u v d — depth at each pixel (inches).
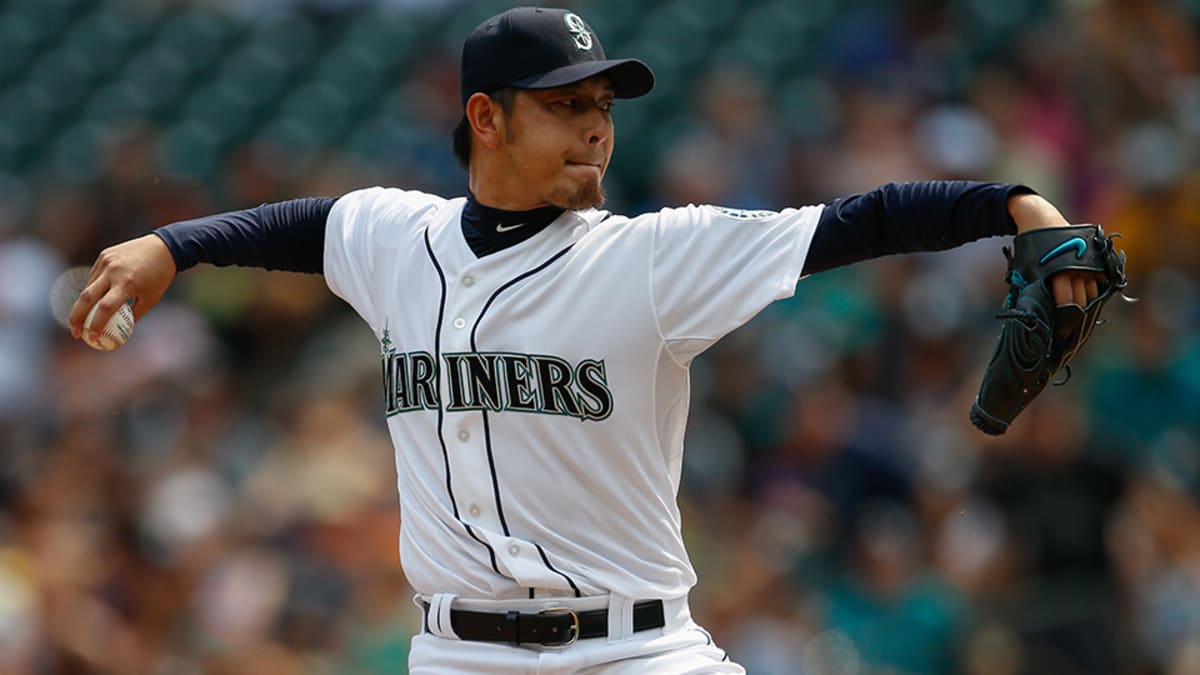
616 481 434.0
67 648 941.2
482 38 442.0
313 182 1472.7
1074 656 938.7
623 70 437.7
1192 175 1338.6
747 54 1561.3
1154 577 962.1
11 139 1748.3
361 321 1283.2
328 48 1722.4
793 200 1338.6
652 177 1437.0
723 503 1058.7
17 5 1868.8
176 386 1198.9
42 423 1163.9
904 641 960.3
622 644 434.6
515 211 445.7
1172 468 1096.8
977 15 1513.3
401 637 932.6
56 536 1000.2
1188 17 1504.7
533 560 431.2
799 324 1189.1
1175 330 1204.5
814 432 1092.5
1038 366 409.1
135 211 1462.8
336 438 1096.2
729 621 961.5
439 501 444.1
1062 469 977.5
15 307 1316.4
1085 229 407.5
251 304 1307.8
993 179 1339.8
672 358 435.5
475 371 436.1
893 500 1063.0
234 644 944.9
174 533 1005.2
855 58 1481.3
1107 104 1412.4
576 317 431.2
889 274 1205.7
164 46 1788.9
